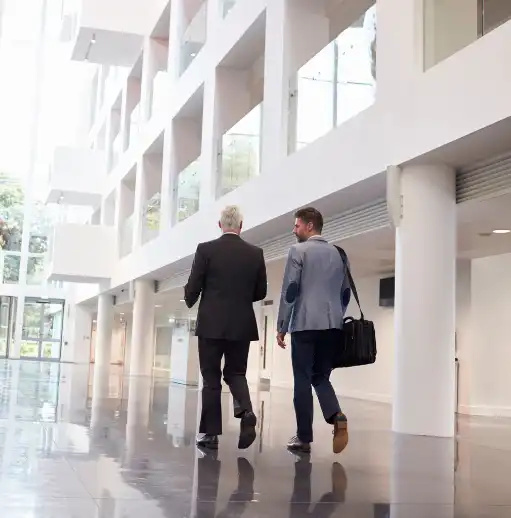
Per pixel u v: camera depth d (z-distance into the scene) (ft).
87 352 109.50
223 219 16.38
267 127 35.42
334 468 13.88
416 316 22.66
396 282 23.56
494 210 24.54
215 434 16.11
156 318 103.04
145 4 66.08
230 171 41.57
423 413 22.16
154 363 106.32
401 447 18.29
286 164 32.89
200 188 47.11
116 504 9.75
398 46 24.11
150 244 60.80
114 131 85.97
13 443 15.39
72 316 112.16
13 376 49.67
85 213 112.88
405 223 23.48
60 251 76.38
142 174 67.31
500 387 35.96
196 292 15.87
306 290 15.48
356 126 26.63
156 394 36.68
